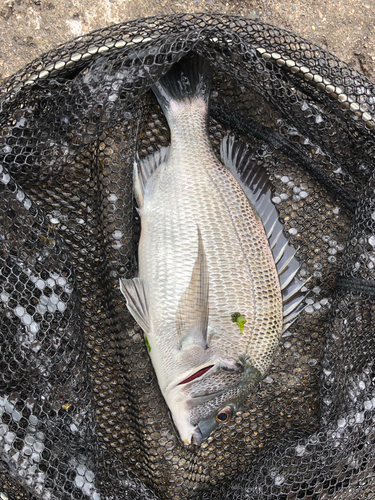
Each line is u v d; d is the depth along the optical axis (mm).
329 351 583
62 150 512
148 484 566
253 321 549
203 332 536
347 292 572
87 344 579
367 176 576
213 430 558
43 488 499
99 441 576
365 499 559
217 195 543
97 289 579
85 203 565
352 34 650
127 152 537
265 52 523
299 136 577
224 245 542
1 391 512
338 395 570
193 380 541
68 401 523
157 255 536
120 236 541
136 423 561
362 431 552
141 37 506
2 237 502
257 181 573
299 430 601
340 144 574
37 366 518
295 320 612
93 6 610
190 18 513
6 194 493
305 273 614
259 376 564
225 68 539
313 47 534
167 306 534
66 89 502
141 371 552
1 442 495
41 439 509
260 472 556
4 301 510
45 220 517
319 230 613
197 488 576
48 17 604
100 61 502
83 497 508
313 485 542
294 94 539
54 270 521
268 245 559
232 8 630
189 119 549
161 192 540
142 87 516
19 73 500
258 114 577
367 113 539
